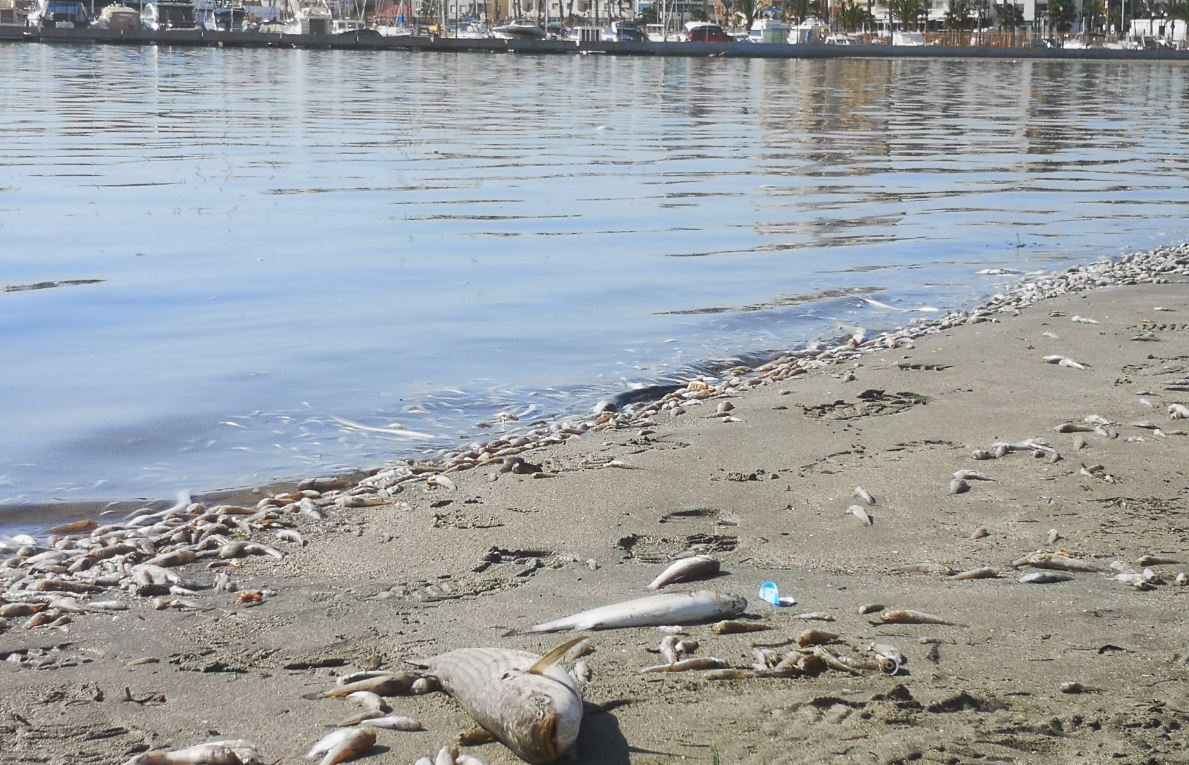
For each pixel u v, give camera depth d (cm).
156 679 468
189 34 10162
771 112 4325
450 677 437
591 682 448
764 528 649
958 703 429
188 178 2214
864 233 1773
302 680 464
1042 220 1942
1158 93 5934
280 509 693
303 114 3819
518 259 1509
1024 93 5838
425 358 1060
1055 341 1107
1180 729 410
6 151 2614
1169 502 676
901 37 12656
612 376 1023
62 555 631
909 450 789
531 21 15050
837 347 1128
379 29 12962
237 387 962
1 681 466
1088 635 491
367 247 1565
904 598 535
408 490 726
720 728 413
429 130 3319
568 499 699
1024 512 665
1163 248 1678
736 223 1828
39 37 9950
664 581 562
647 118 3938
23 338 1095
